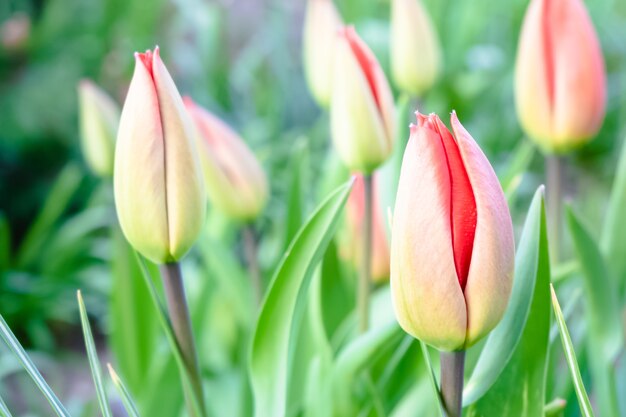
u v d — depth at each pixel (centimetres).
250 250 65
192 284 86
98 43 161
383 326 55
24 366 46
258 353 52
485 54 145
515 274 47
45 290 119
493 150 144
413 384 62
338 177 69
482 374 47
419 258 43
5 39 150
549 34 60
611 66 163
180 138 47
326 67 71
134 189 47
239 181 62
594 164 159
